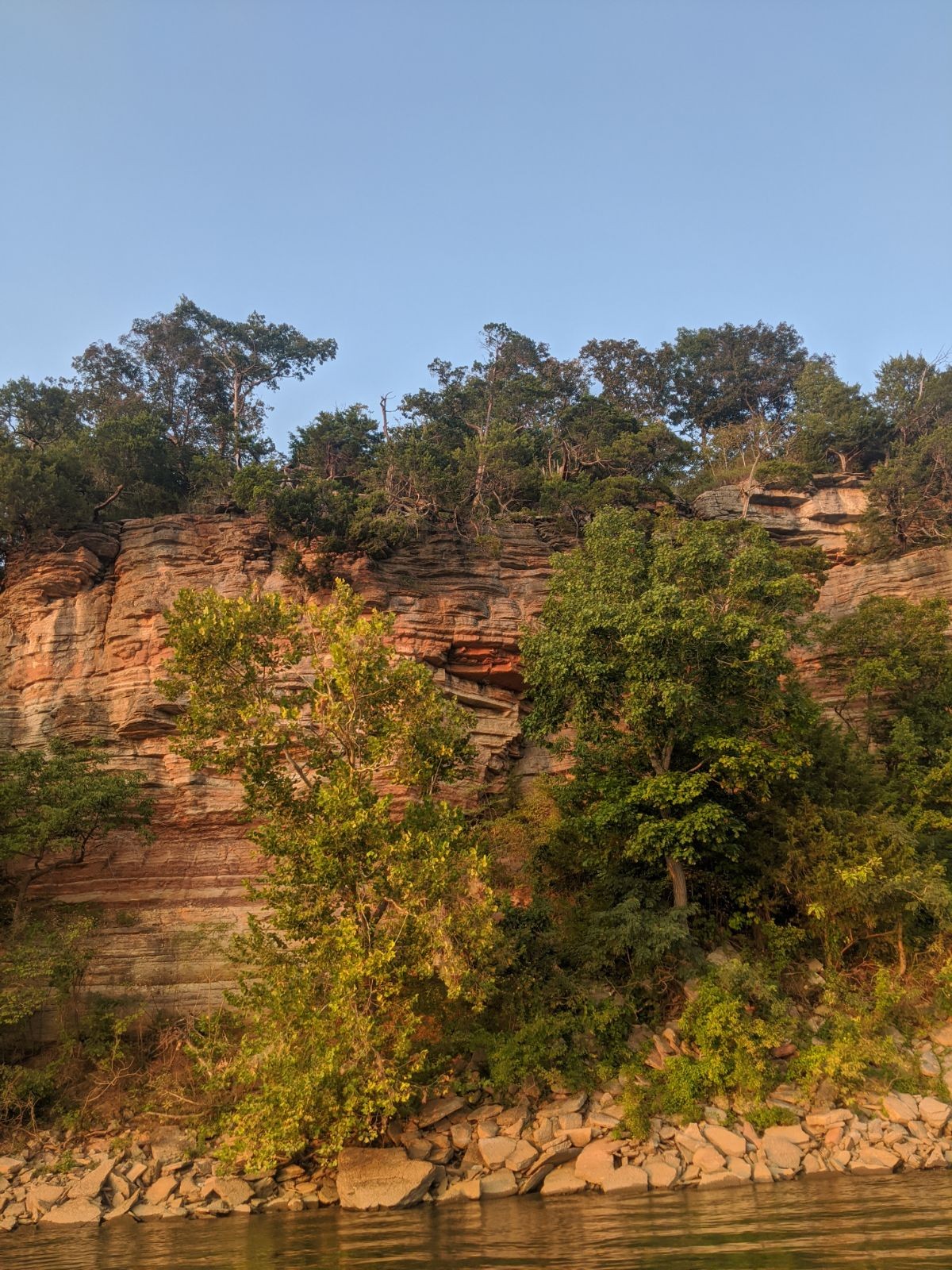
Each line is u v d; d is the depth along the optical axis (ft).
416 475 128.88
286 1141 66.59
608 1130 73.15
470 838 80.07
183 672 78.89
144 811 100.94
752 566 95.04
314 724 106.22
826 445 175.83
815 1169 68.64
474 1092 77.66
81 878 103.14
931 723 109.50
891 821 91.04
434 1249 52.65
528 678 97.35
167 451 147.84
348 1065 67.51
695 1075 75.66
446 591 118.83
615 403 227.81
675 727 90.43
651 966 85.87
